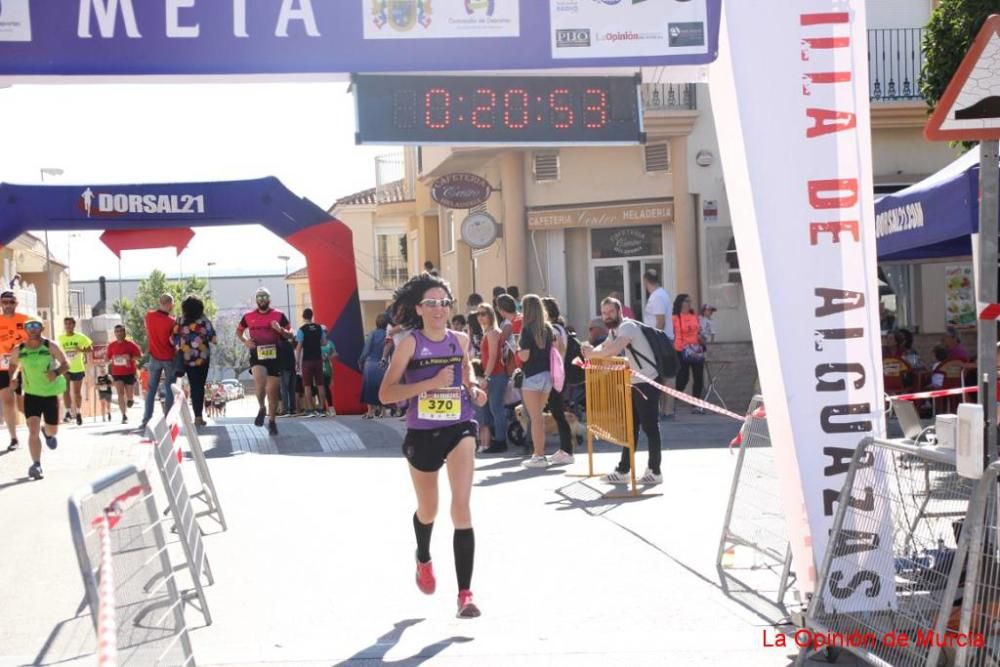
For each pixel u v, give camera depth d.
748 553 7.68
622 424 10.59
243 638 6.11
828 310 5.93
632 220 21.92
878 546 5.40
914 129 21.39
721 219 21.50
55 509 10.38
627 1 6.49
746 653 5.66
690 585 7.07
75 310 59.69
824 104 5.96
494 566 7.72
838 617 5.47
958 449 4.64
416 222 36.91
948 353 16.59
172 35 6.29
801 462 5.93
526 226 22.83
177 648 4.85
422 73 6.91
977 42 5.31
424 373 6.46
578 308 22.81
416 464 6.47
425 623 6.32
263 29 6.33
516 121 7.30
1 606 6.94
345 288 21.30
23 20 6.20
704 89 21.41
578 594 6.90
